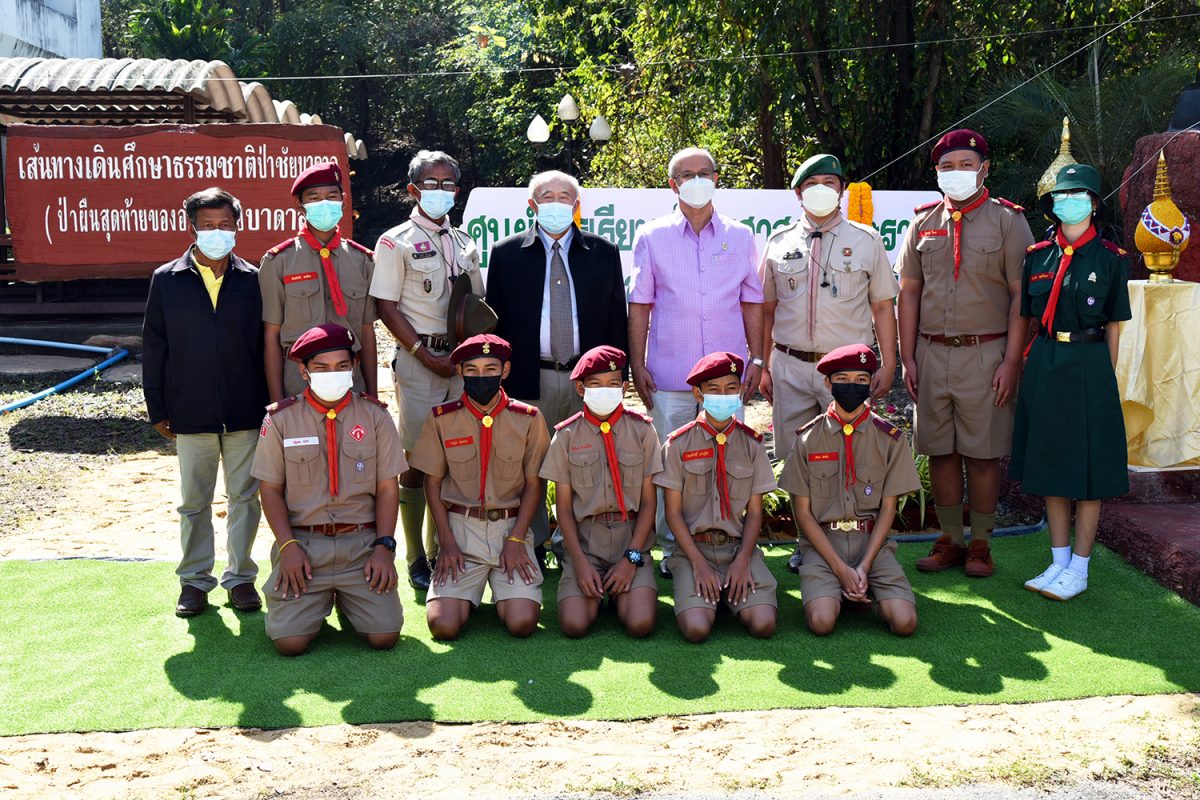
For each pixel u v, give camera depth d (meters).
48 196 10.32
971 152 5.13
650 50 13.95
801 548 5.07
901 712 3.96
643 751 3.68
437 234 5.30
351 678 4.26
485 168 32.00
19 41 17.67
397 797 3.40
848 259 5.31
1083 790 3.42
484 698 4.08
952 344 5.31
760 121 12.66
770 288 5.51
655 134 15.45
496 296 5.43
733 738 3.77
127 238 10.38
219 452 5.05
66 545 6.04
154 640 4.65
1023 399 5.16
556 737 3.78
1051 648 4.54
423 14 33.59
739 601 4.72
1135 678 4.23
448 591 4.73
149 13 26.94
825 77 12.00
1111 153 10.91
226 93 12.28
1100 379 4.98
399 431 5.38
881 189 12.32
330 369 4.51
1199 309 5.86
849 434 4.80
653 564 5.38
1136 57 12.30
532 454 4.87
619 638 4.70
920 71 11.83
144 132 10.27
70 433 8.69
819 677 4.26
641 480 4.84
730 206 8.54
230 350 4.89
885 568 4.84
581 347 5.37
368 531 4.69
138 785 3.48
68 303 12.73
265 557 5.88
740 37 11.72
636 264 5.51
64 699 4.07
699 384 4.77
